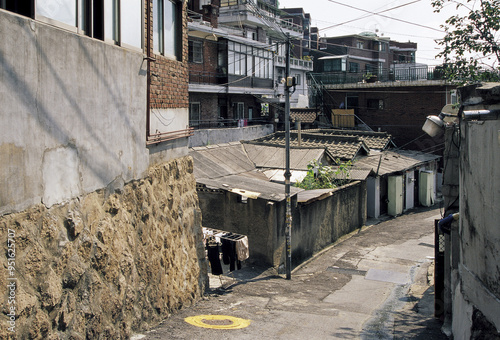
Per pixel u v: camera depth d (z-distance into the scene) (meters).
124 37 6.41
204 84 28.50
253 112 35.53
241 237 10.75
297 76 43.69
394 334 7.62
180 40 8.86
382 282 12.68
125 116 6.25
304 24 52.72
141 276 6.55
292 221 13.95
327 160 20.30
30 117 4.16
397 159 24.88
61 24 4.90
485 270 5.68
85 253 5.09
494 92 5.47
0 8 4.10
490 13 11.31
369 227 20.22
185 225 8.66
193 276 8.93
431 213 23.80
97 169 5.45
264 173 17.69
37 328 4.21
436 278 8.60
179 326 7.02
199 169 14.78
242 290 10.69
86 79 5.17
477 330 5.78
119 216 5.96
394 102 32.44
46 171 4.41
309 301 10.26
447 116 8.24
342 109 34.50
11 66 3.88
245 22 37.72
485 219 5.68
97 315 5.30
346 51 49.12
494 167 5.35
